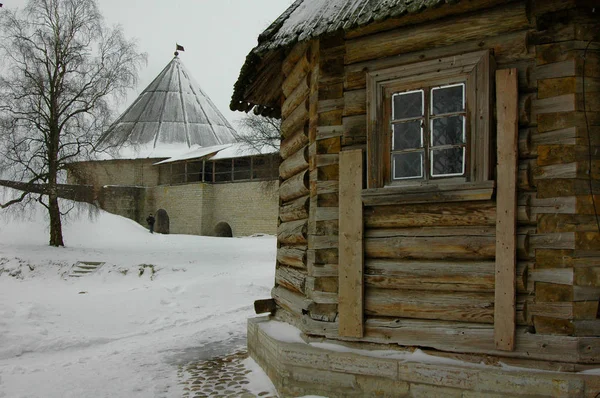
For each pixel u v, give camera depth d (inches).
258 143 1320.1
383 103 216.7
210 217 1760.6
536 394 179.6
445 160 205.9
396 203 209.2
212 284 633.6
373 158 214.2
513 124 190.5
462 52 201.8
